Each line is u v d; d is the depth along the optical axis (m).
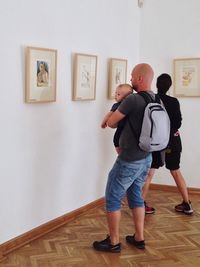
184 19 4.83
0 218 3.01
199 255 3.06
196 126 4.88
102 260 2.95
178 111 3.87
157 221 3.85
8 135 3.01
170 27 4.91
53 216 3.63
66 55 3.63
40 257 2.99
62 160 3.70
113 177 2.97
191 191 4.93
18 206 3.18
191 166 4.95
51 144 3.53
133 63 4.98
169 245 3.25
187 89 4.87
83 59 3.82
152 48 5.04
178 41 4.89
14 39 2.99
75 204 3.96
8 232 3.10
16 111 3.07
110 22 4.36
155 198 4.71
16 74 3.04
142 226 3.17
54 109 3.53
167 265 2.88
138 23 5.05
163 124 2.81
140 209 3.15
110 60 4.39
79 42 3.81
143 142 2.78
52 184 3.58
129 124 2.84
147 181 3.96
